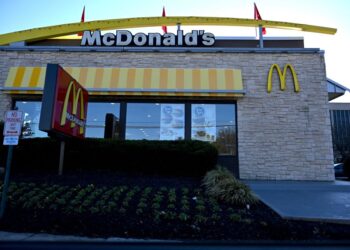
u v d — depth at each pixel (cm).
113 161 972
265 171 1122
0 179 832
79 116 967
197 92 1153
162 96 1181
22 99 1194
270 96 1181
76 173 926
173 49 1230
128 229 545
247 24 1354
